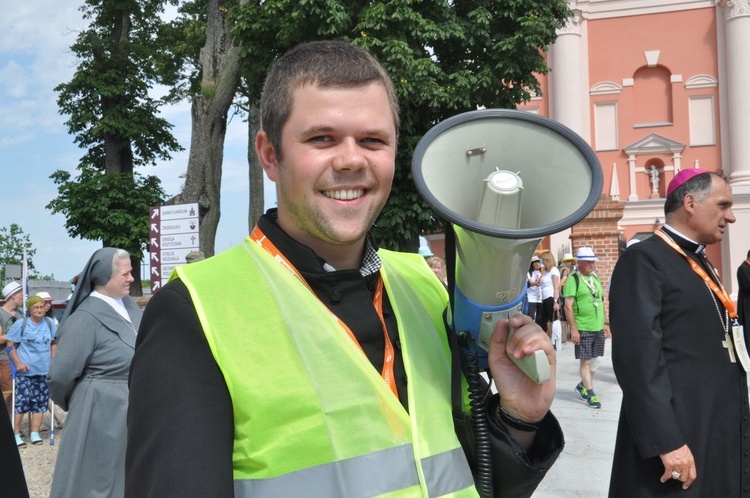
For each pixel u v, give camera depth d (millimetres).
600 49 25047
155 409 1131
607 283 16234
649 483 2652
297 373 1217
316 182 1301
